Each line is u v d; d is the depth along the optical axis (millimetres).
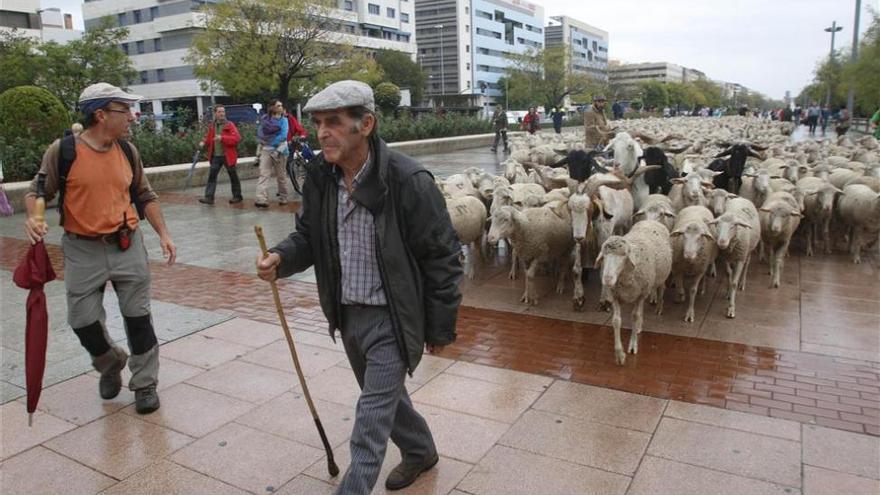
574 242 7371
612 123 29672
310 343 6207
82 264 4512
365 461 3105
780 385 5215
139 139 18844
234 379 5418
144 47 73500
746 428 4535
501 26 134000
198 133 20969
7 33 42656
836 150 15906
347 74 35688
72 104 37250
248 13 32688
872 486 3838
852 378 5332
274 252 3377
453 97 69125
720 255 6957
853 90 34938
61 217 4504
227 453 4297
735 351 5945
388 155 3182
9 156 15258
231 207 14484
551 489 3855
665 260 6160
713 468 4047
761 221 8016
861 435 4422
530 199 8359
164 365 5727
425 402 4992
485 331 6574
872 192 9047
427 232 3178
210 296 7797
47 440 4484
